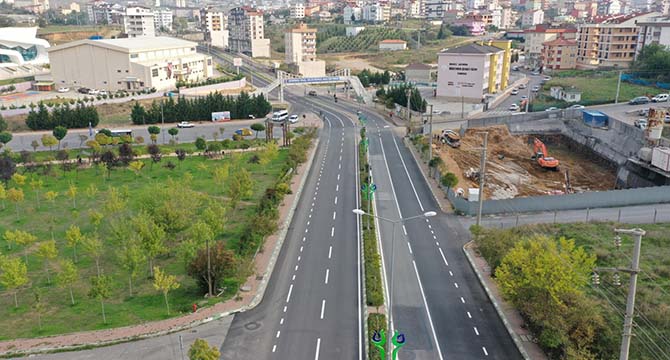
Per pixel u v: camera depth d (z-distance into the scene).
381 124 118.62
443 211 65.44
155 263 51.34
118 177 78.81
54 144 91.75
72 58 146.62
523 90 150.88
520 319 41.44
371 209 65.62
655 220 58.03
